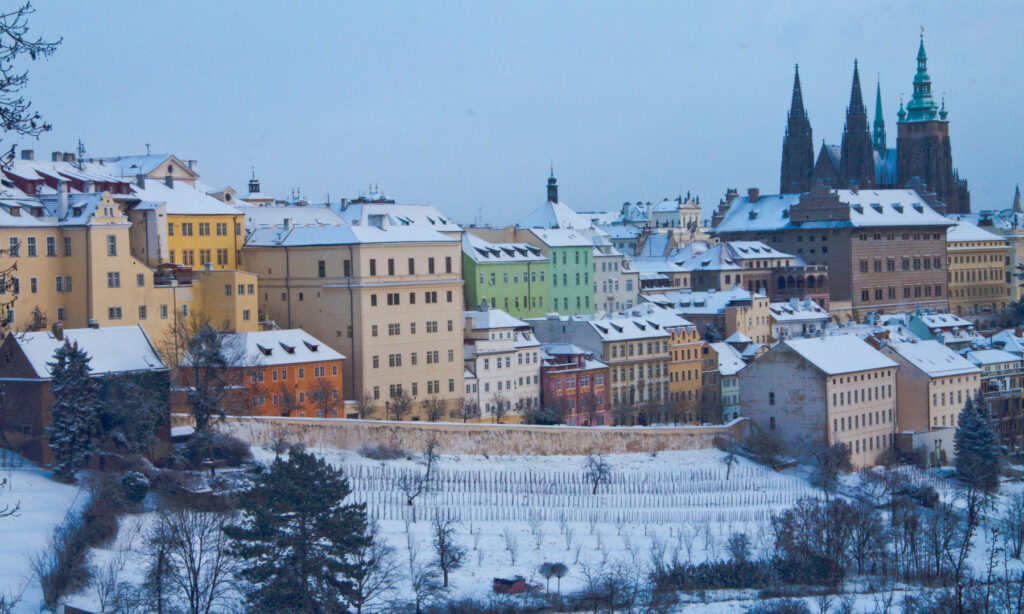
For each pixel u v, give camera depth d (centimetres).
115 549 16762
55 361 19625
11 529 16575
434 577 17162
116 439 19262
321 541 15588
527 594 17062
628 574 18150
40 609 14888
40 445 19225
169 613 14738
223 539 15862
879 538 19800
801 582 18438
